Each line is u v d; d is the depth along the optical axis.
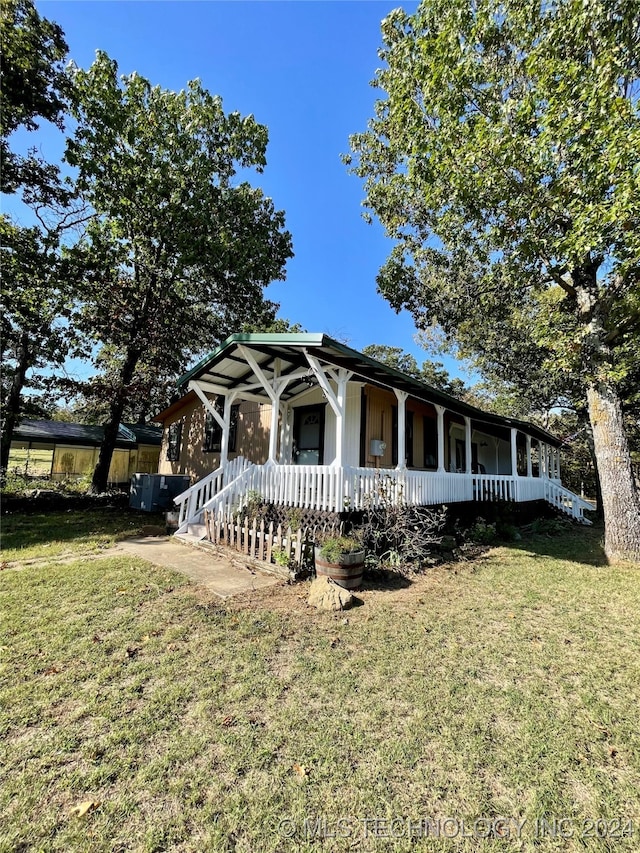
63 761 2.28
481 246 9.89
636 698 3.05
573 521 13.43
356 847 1.83
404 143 9.80
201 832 1.88
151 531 9.38
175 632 3.93
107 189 13.32
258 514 7.43
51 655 3.43
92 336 14.86
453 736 2.57
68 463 20.67
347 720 2.71
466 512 10.30
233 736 2.52
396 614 4.61
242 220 16.23
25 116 11.59
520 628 4.32
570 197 7.05
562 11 6.74
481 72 8.02
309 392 10.48
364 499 6.81
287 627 4.15
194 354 19.95
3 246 11.73
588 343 8.44
